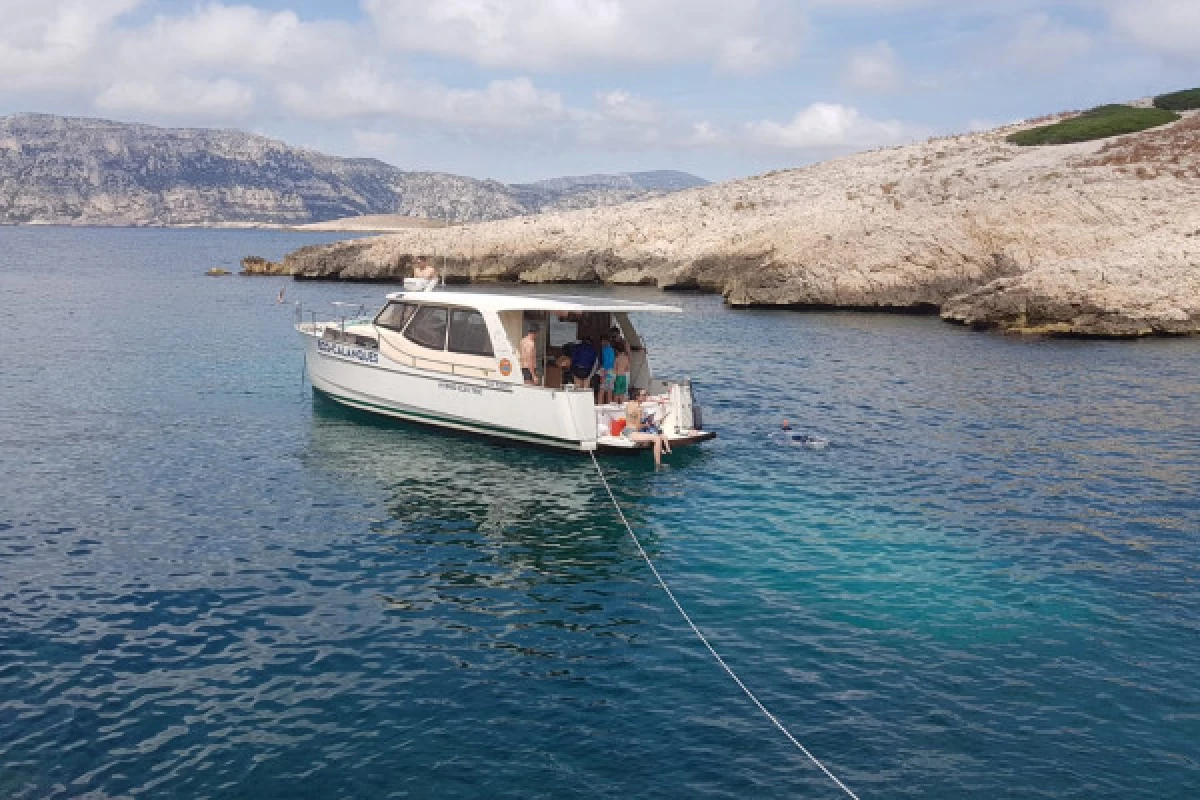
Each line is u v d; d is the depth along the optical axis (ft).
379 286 236.02
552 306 68.90
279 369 103.35
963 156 260.83
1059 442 72.49
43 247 512.22
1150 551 49.67
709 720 32.86
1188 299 138.31
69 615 40.91
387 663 36.96
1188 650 38.42
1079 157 220.84
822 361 113.09
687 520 54.85
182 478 61.77
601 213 288.10
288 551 49.14
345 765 30.07
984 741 31.65
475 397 70.69
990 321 147.84
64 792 28.58
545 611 42.09
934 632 40.01
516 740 31.53
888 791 28.86
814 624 40.78
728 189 293.84
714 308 179.63
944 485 61.62
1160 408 85.10
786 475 64.08
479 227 286.05
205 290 215.51
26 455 66.54
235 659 37.11
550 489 60.75
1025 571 46.96
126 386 92.53
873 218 200.85
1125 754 30.96
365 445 70.74
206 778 29.35
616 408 68.74
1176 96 290.97
